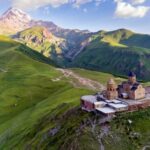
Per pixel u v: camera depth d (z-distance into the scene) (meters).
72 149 98.25
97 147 94.50
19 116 192.00
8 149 138.12
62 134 113.69
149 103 118.50
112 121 105.56
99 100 123.62
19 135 147.38
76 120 118.12
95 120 109.62
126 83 129.88
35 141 125.69
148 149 91.94
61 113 136.75
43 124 139.12
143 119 106.19
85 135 101.12
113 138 97.31
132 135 97.94
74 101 149.25
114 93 123.62
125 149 92.88
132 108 113.94
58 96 189.38
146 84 179.62
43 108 175.00
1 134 171.12
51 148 109.69
